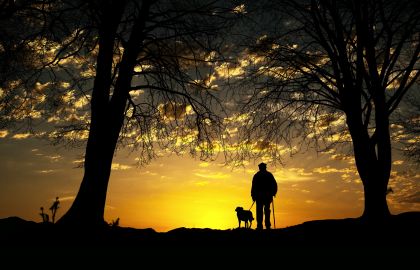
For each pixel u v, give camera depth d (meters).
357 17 17.14
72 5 15.28
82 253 10.17
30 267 7.76
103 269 7.62
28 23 16.27
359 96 17.52
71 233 13.73
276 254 9.97
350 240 13.88
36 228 14.07
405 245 13.01
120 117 15.16
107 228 14.51
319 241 13.61
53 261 8.54
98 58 15.25
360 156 17.11
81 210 14.26
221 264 8.17
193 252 10.45
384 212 16.30
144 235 14.23
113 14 14.88
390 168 16.95
